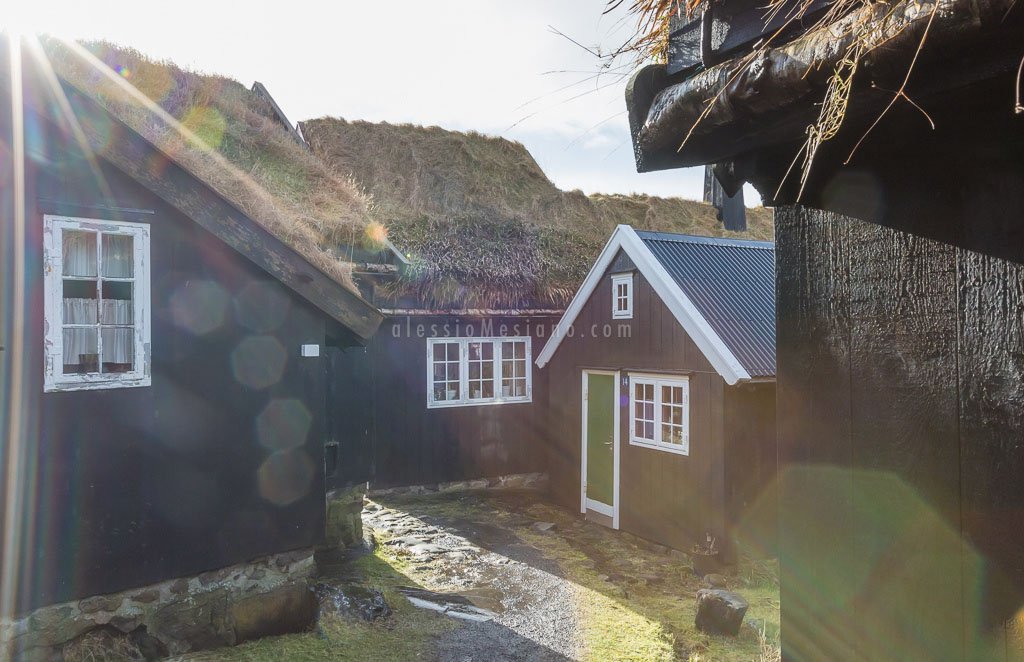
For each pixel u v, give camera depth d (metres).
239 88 14.45
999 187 1.58
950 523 1.68
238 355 5.74
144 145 5.12
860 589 1.91
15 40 4.70
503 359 12.61
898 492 1.81
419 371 11.77
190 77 13.14
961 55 1.22
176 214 5.41
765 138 1.77
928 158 1.72
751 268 10.46
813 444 2.04
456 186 15.67
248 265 5.81
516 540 9.38
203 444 5.54
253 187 6.91
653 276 9.44
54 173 4.86
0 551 4.60
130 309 5.30
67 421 4.88
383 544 8.83
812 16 1.56
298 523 6.09
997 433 1.58
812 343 2.04
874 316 1.86
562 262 13.77
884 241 1.83
